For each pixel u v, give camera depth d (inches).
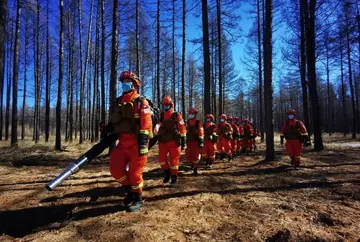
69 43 911.7
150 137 168.6
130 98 169.9
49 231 138.4
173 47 888.3
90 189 218.1
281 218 155.9
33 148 592.7
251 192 214.1
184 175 287.9
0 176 270.2
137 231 133.3
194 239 128.9
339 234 134.3
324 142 904.9
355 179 256.1
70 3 892.0
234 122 540.1
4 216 160.6
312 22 552.1
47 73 896.3
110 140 174.6
